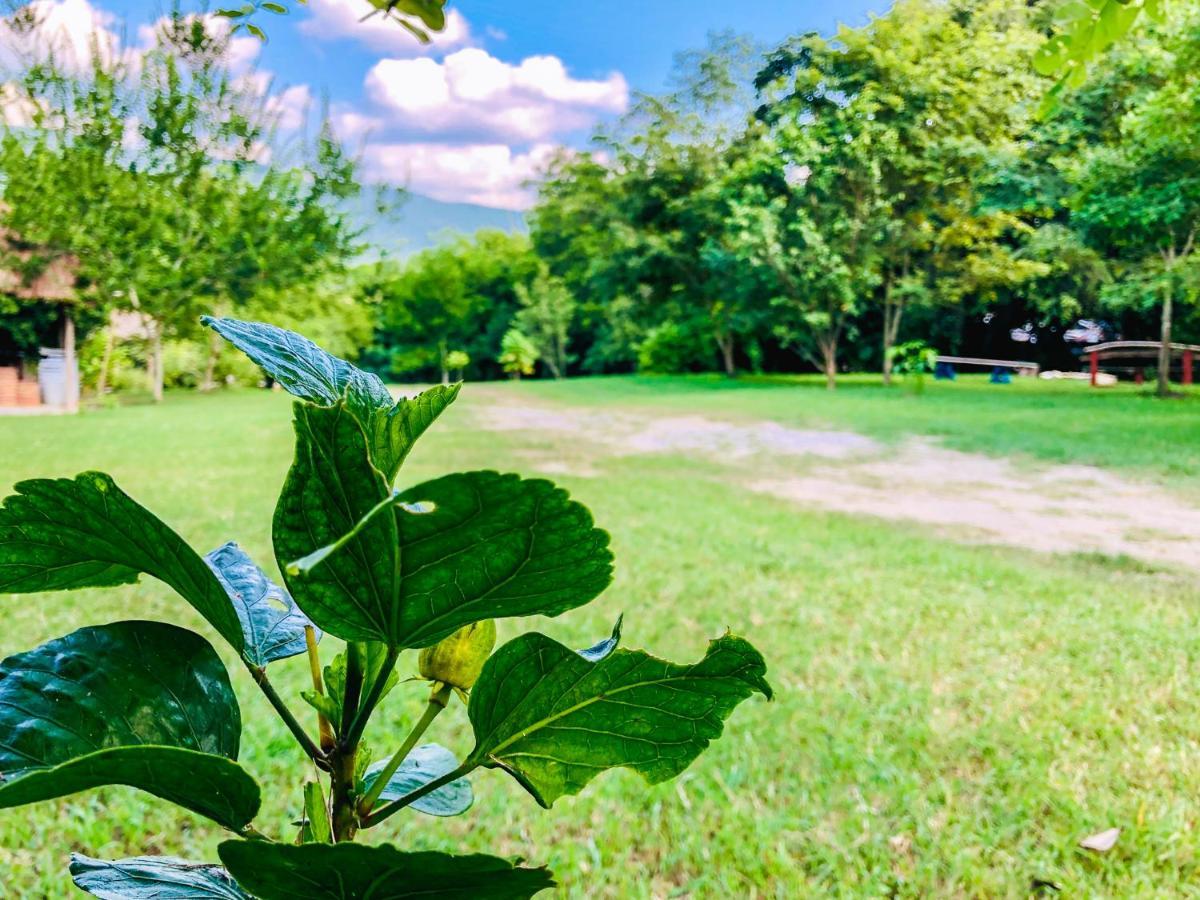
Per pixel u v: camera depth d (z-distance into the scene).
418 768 0.83
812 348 26.94
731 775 3.21
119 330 26.55
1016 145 22.00
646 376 33.00
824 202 23.89
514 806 3.04
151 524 0.55
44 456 10.95
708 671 0.61
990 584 5.71
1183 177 15.84
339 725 0.64
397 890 0.49
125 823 2.85
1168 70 14.27
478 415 18.09
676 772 0.65
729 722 3.65
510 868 0.45
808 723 3.64
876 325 31.81
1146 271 19.58
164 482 9.03
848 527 7.56
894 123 22.67
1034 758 3.30
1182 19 12.94
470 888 0.48
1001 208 21.70
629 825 2.94
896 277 26.00
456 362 42.06
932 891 2.58
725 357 33.53
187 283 21.88
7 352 20.16
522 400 21.95
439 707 0.68
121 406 21.03
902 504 8.95
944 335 31.17
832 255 22.69
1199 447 11.84
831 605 5.27
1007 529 7.79
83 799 2.99
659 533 7.20
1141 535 7.54
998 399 19.38
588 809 3.01
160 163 20.95
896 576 5.93
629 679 0.61
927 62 22.53
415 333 43.94
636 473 10.76
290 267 22.86
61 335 20.47
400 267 44.72
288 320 26.27
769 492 9.59
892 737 3.55
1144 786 3.14
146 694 0.60
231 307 23.94
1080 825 2.88
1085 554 6.74
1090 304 25.33
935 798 3.10
